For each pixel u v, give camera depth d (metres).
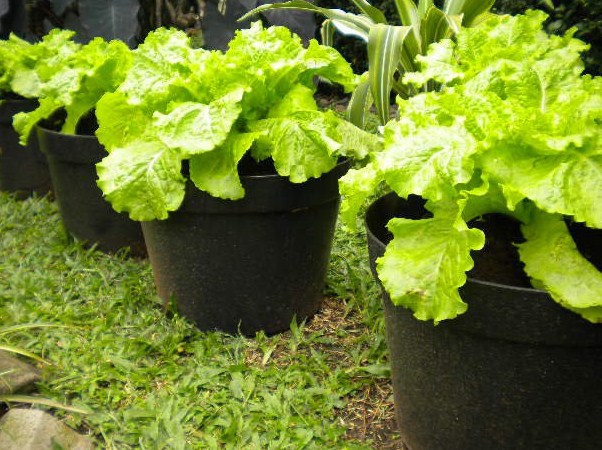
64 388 1.43
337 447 1.26
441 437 1.12
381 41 2.02
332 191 1.54
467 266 0.93
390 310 1.14
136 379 1.45
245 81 1.46
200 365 1.51
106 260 2.05
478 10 2.29
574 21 3.55
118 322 1.71
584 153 0.94
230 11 3.07
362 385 1.46
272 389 1.45
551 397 0.98
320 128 1.41
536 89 1.13
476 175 1.01
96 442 1.28
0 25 2.93
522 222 1.10
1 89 2.48
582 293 0.88
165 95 1.48
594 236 1.19
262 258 1.54
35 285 1.87
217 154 1.42
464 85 1.14
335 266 2.01
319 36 4.78
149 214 1.44
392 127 1.09
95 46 1.97
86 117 2.15
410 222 1.04
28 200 2.53
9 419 1.24
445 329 1.01
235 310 1.62
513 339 0.94
